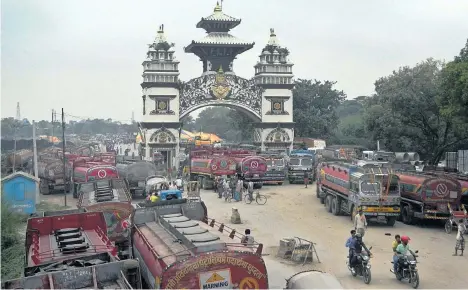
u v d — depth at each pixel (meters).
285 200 35.06
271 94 59.28
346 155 53.62
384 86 54.03
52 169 39.72
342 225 25.77
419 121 45.88
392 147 50.94
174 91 55.91
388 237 23.08
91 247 13.66
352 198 25.94
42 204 33.34
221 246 11.40
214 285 10.87
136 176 36.69
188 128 172.12
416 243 21.94
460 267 18.12
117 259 12.41
